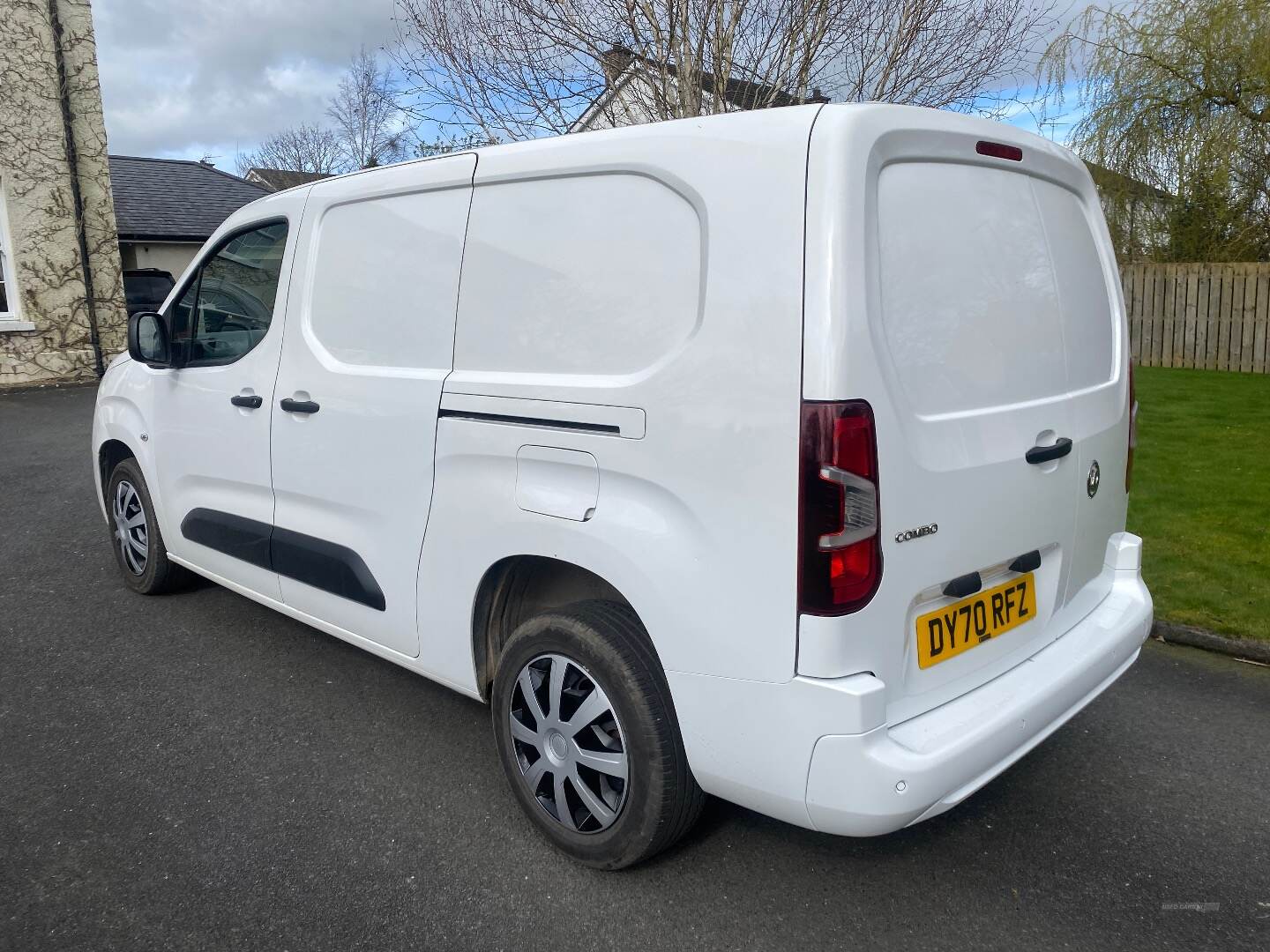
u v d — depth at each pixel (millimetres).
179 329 4414
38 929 2598
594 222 2637
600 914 2678
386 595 3367
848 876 2848
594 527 2590
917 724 2412
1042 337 2834
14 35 13023
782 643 2264
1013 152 2748
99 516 6957
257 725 3775
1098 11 14156
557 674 2801
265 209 3934
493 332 2918
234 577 4254
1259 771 3445
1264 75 13062
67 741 3643
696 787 2654
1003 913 2686
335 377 3455
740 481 2287
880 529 2238
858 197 2195
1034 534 2758
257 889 2779
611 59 6520
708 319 2342
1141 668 4344
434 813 3176
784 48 6352
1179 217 14523
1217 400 10508
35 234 13539
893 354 2299
